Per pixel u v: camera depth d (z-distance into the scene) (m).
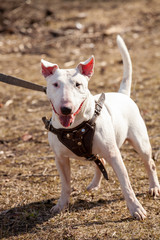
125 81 3.71
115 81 7.07
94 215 3.17
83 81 2.69
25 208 3.36
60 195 3.56
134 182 3.71
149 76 7.27
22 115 5.85
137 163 4.14
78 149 2.92
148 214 3.10
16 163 4.36
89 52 9.38
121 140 3.23
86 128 2.83
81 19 12.13
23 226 3.08
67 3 14.56
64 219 3.13
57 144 3.00
